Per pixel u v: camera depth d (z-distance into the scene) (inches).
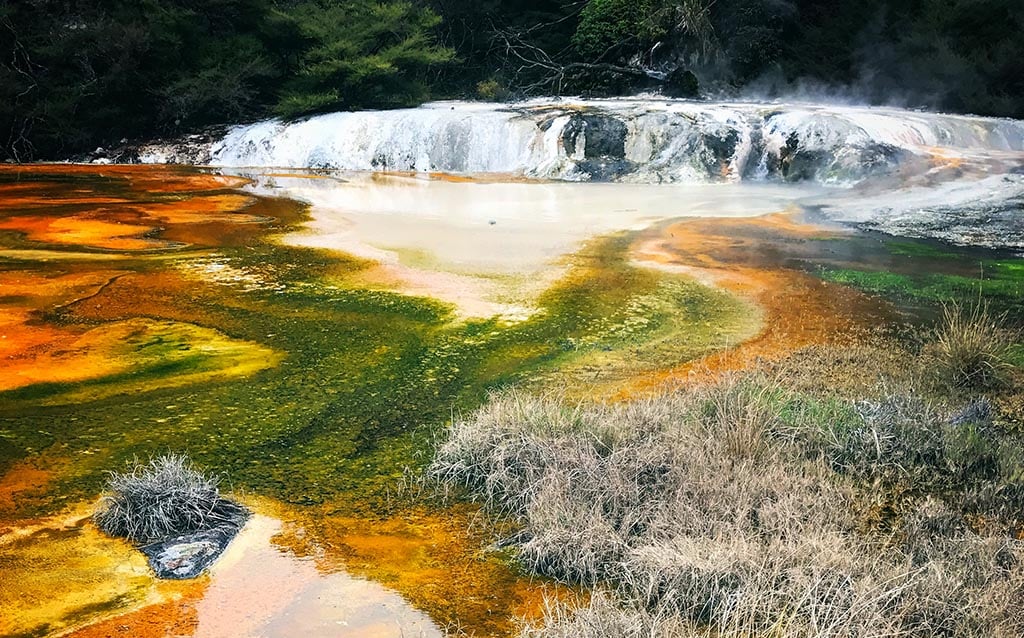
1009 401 246.8
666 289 357.7
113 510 179.8
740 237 457.7
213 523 180.9
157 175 683.4
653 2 884.0
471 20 984.9
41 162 777.6
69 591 159.0
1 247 418.6
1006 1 899.4
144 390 250.8
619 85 871.7
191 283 360.5
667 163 676.1
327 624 151.0
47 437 220.8
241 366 270.2
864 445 208.4
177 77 822.5
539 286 360.5
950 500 189.8
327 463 209.6
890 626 136.4
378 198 580.7
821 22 965.8
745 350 287.3
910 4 932.6
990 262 404.2
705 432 208.7
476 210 536.1
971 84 850.8
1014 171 601.3
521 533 177.2
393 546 175.2
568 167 682.8
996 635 137.9
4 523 181.5
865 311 331.0
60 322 309.7
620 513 179.3
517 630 149.2
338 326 308.7
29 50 803.4
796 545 160.6
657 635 138.6
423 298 341.4
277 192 602.2
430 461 210.2
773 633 138.6
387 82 833.5
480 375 265.7
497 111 761.6
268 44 882.1
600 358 280.1
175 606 155.3
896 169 621.9
